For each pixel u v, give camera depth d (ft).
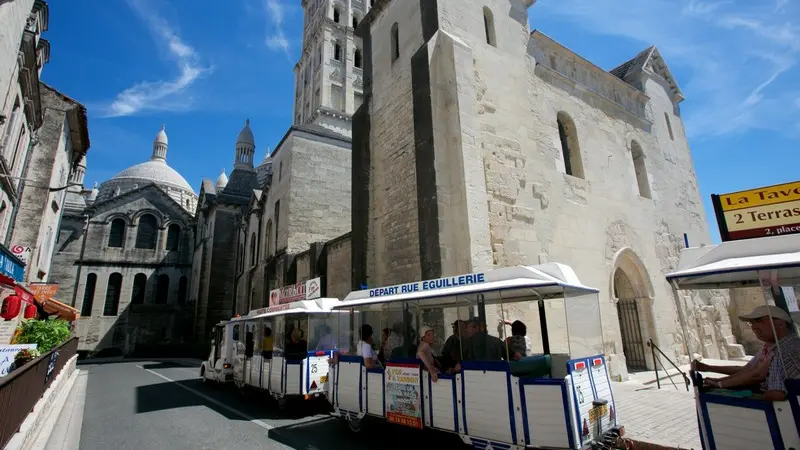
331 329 34.58
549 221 39.52
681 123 68.44
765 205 21.74
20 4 37.91
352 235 46.19
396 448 21.75
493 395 18.31
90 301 123.85
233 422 28.50
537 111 43.24
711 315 55.16
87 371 70.23
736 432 13.57
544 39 47.24
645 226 51.37
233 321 44.32
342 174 80.38
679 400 29.40
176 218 142.72
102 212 132.26
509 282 19.61
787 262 13.61
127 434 25.84
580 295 20.25
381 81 47.73
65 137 71.67
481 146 36.04
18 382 17.63
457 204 33.50
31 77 49.11
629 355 47.29
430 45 37.70
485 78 39.11
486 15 43.50
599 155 49.21
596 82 53.72
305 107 139.54
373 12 50.90
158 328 126.11
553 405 16.66
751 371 14.14
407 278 38.11
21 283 44.91
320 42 131.13
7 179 45.06
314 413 31.53
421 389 21.39
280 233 77.25
